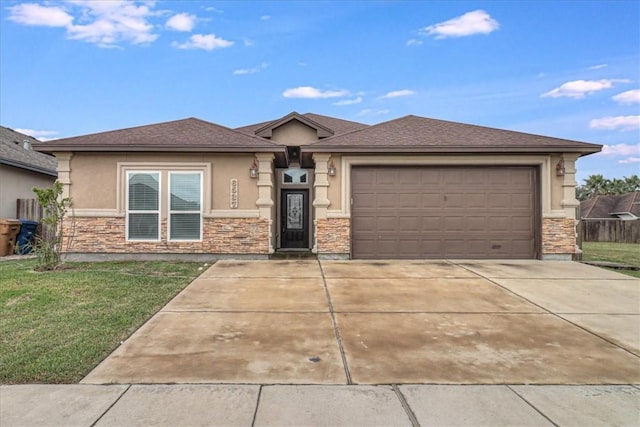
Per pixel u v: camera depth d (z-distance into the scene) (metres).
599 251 15.57
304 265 10.12
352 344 4.62
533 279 8.39
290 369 3.90
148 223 11.13
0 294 6.61
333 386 3.54
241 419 2.96
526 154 11.26
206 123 12.77
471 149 10.95
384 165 11.36
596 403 3.28
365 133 12.20
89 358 4.07
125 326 5.11
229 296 6.83
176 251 11.12
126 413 3.02
